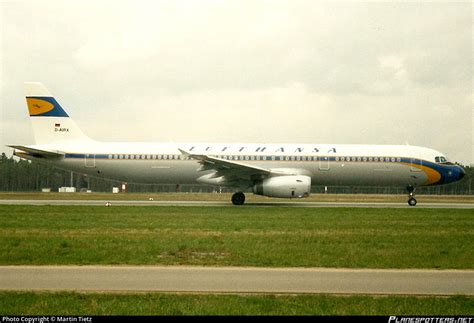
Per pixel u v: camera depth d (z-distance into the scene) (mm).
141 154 51594
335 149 52219
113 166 51625
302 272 17047
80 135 53000
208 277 16125
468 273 17156
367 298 13828
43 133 52875
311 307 12961
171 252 20859
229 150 51500
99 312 12352
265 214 39438
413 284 15461
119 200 63562
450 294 14359
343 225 32125
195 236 25797
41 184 160500
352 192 131125
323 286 15102
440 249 22438
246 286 14992
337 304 13234
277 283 15398
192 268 17562
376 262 18984
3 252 20453
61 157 51781
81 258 19234
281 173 49406
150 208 44750
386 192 133000
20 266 17641
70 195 85438
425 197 98625
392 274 16875
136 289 14523
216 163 47375
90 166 51719
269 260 19203
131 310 12516
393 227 31359
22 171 159875
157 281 15477
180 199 71125
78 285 14875
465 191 146375
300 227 30672
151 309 12602
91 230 28219
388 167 52062
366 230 29547
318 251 21500
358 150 52250
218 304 13070
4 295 13688
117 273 16562
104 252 20641
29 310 12477
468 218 38031
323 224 32531
